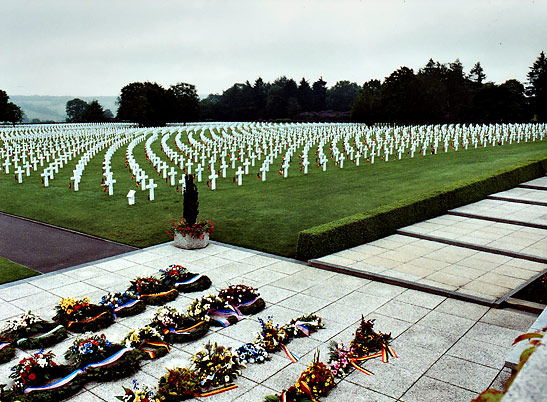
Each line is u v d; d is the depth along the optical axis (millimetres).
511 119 82062
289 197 23953
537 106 87875
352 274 13047
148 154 40594
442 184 26281
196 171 31516
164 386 7363
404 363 8305
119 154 44781
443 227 17859
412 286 11961
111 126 92000
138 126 94312
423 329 9633
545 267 13289
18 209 22000
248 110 141625
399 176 29750
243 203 22734
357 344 8641
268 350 8805
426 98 84500
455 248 15367
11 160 40469
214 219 19672
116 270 13578
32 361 7707
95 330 9742
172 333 9289
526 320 10008
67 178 31188
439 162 35656
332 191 25297
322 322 10039
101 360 8156
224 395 7473
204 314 10000
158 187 27469
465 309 10625
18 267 13844
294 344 9102
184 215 15914
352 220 15883
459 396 7285
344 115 128500
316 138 53125
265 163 30141
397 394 7383
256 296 10859
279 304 11039
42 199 24297
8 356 8664
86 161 37969
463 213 19906
